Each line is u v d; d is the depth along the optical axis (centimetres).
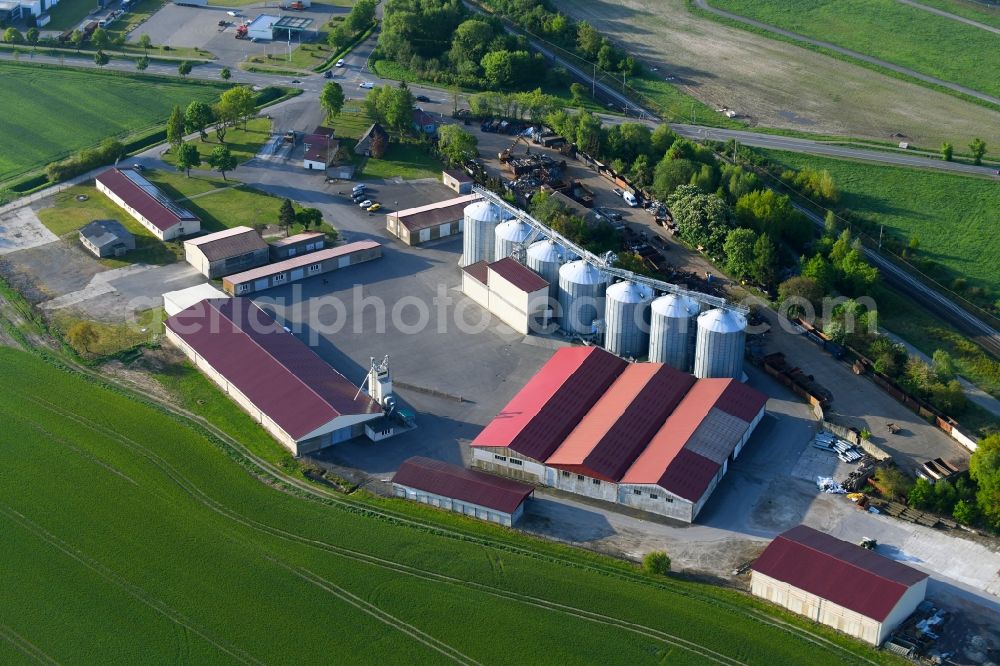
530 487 17275
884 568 15112
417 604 15112
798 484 17662
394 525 16625
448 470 17438
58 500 16975
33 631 14625
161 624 14750
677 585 15538
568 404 18738
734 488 17525
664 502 16838
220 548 16075
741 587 15562
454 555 16025
